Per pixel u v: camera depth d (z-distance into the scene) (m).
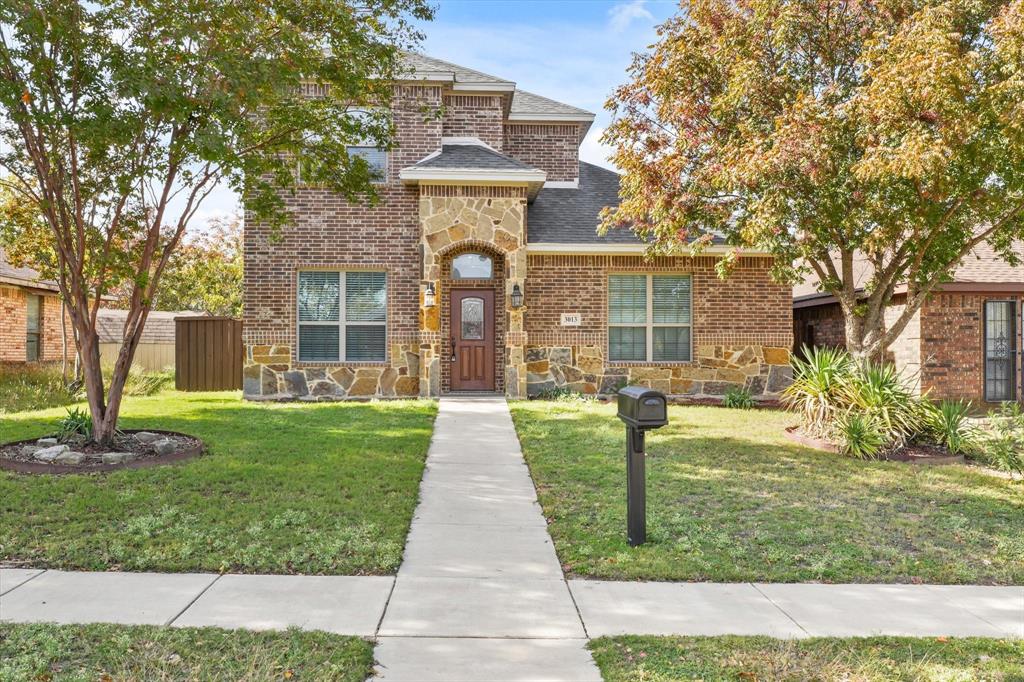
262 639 3.92
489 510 6.82
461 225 14.23
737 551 5.59
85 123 7.44
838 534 6.14
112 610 4.32
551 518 6.55
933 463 9.24
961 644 4.04
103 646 3.80
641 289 15.27
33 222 12.89
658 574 5.14
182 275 28.31
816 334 19.20
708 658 3.81
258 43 8.30
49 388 14.91
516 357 14.22
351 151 14.77
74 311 8.74
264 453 8.73
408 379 14.78
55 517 6.08
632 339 15.24
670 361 15.23
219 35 7.91
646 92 12.17
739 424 11.66
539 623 4.29
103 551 5.33
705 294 15.12
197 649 3.80
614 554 5.52
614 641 4.03
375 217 14.80
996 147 9.07
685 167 11.74
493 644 3.99
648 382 15.07
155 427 10.52
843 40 10.60
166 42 7.91
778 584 5.05
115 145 8.40
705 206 11.99
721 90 11.80
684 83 11.80
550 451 9.21
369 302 14.91
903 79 8.48
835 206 10.14
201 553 5.34
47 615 4.23
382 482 7.49
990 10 9.11
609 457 8.92
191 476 7.49
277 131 9.36
